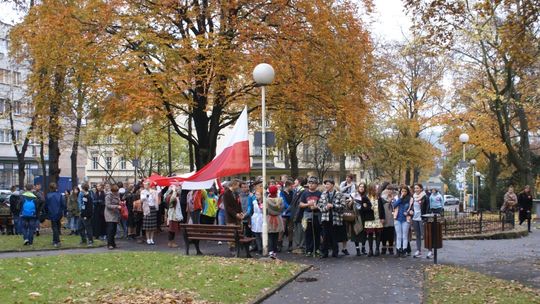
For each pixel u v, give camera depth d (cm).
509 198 2850
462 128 4538
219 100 2350
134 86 2047
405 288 1112
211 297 966
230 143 1720
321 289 1098
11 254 1661
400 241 1591
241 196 1869
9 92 4369
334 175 7212
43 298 927
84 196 1908
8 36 3152
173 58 2095
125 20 2188
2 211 2336
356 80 2489
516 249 1825
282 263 1360
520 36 1524
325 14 2278
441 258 1581
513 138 4619
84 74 2167
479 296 1014
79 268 1247
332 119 2603
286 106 2480
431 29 1747
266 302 980
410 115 4881
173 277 1139
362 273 1290
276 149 4541
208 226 1529
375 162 5016
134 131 2412
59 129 2936
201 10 2281
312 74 2344
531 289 1091
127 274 1177
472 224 2373
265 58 2152
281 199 1600
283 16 2319
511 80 2964
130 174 7962
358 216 1594
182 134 2600
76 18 2281
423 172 6494
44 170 3491
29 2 3072
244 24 2203
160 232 2341
